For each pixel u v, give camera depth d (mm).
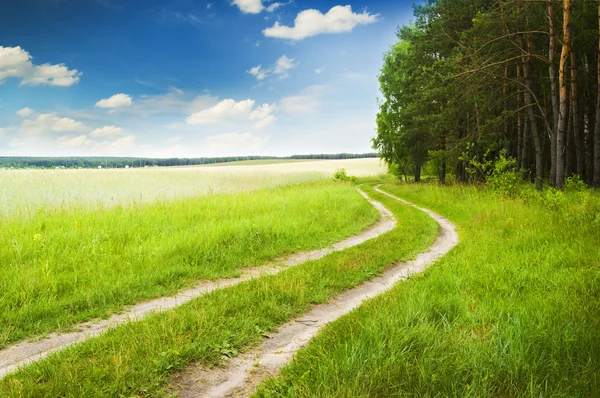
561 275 6406
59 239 9883
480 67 19766
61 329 5594
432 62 29516
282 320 5602
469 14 25750
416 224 14125
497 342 4082
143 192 19422
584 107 24031
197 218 14117
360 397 3215
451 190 24062
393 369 3598
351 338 4281
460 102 24391
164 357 4141
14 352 4906
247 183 30766
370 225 15375
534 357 3793
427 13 29438
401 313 4992
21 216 12367
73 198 16141
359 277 7695
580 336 4105
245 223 12367
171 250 9586
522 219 12055
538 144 20375
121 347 4383
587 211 11047
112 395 3584
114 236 10617
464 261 7980
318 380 3539
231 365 4293
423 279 6988
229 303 5988
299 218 14492
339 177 49156
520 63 21547
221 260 9367
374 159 132500
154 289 7316
